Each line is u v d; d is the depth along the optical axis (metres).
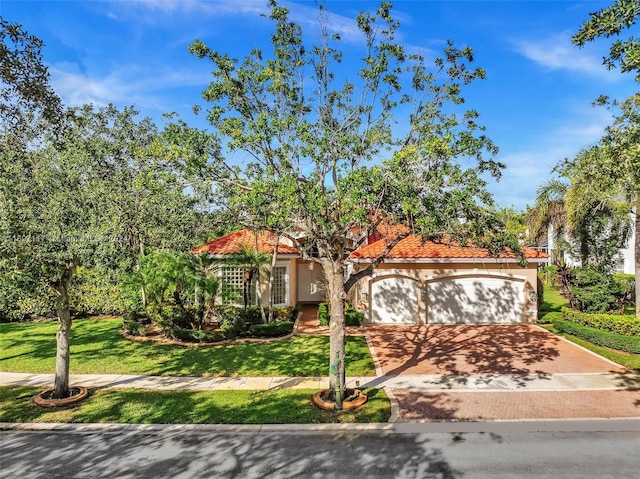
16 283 10.24
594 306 19.06
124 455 8.48
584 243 21.61
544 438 9.15
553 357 15.33
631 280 24.73
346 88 11.82
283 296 23.95
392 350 16.45
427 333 19.38
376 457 8.37
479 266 21.33
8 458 8.38
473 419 10.08
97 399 11.28
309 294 29.19
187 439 9.17
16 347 16.61
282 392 11.78
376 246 22.28
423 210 10.02
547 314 22.73
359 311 21.34
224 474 7.77
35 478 7.64
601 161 10.45
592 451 8.57
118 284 16.78
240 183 11.37
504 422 9.91
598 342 16.64
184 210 15.22
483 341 17.78
